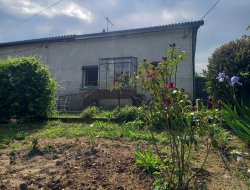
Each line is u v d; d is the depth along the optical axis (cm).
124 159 469
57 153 537
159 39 1627
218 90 808
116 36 1748
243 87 795
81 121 1020
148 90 318
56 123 970
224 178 394
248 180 357
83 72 1864
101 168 427
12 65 1055
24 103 1048
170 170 344
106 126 825
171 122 303
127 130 753
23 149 581
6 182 380
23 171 432
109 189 347
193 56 1517
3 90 1035
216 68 857
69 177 390
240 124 427
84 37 1811
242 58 834
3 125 970
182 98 296
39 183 374
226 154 498
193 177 350
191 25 1492
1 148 616
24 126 944
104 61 1775
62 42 1942
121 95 1512
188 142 294
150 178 379
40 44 2019
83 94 1670
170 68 317
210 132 297
